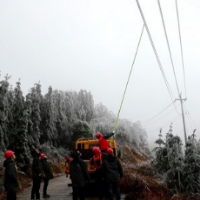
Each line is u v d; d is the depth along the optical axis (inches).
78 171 265.7
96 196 379.9
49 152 875.4
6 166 249.1
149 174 483.2
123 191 373.4
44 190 373.4
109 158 275.1
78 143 454.6
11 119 681.0
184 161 378.3
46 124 938.7
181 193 354.3
